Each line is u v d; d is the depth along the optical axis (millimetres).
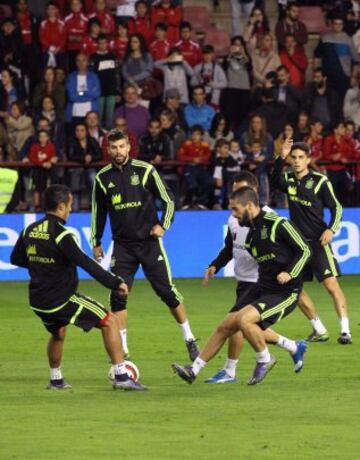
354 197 60938
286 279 28844
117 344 29156
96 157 58125
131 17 66188
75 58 63938
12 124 59656
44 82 61031
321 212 37812
